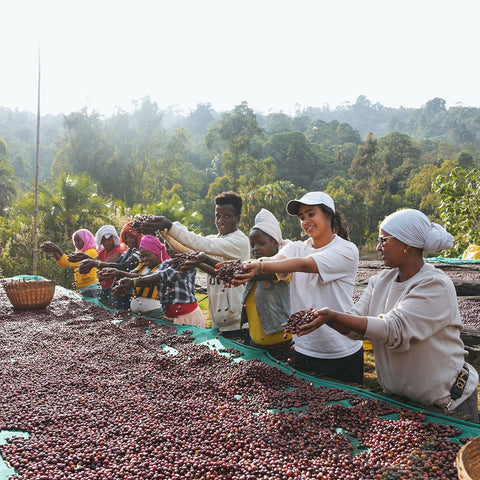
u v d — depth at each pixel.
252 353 3.88
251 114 62.28
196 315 5.20
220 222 4.59
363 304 3.02
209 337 4.49
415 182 54.97
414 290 2.56
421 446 2.23
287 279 3.61
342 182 58.78
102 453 2.38
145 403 3.03
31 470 2.26
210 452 2.35
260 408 2.86
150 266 5.50
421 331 2.52
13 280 6.73
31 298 6.48
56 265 14.91
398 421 2.48
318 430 2.53
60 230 16.98
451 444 2.23
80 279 7.31
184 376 3.53
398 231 2.61
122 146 43.72
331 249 3.27
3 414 2.90
